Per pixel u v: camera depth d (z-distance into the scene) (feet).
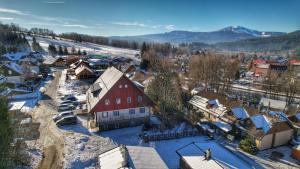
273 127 123.65
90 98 142.72
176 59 488.44
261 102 190.08
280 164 108.17
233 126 135.85
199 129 139.44
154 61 322.55
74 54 459.73
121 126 133.59
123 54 542.16
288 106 194.90
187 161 88.22
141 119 137.18
